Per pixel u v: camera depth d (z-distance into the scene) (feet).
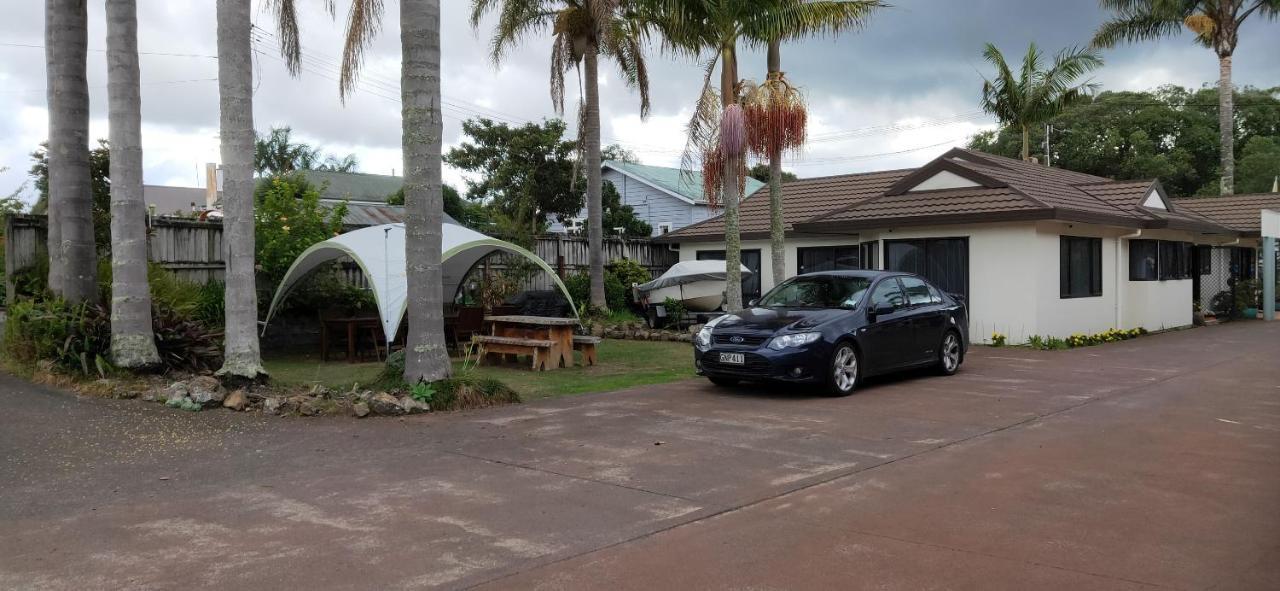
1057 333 54.54
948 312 40.19
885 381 38.52
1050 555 15.58
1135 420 28.76
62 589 14.12
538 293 60.90
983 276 54.13
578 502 19.33
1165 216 62.49
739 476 21.54
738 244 47.78
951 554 15.70
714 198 50.16
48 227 40.11
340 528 17.48
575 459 23.48
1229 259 86.38
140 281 34.83
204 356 37.65
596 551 16.05
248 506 19.06
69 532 17.19
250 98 33.09
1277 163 134.10
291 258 50.34
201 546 16.34
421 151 31.86
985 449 24.48
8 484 20.86
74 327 35.06
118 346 34.45
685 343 58.54
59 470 22.24
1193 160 148.05
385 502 19.38
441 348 32.53
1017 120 101.96
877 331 35.76
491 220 84.79
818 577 14.61
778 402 32.86
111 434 26.40
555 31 66.08
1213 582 14.20
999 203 52.75
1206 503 18.85
